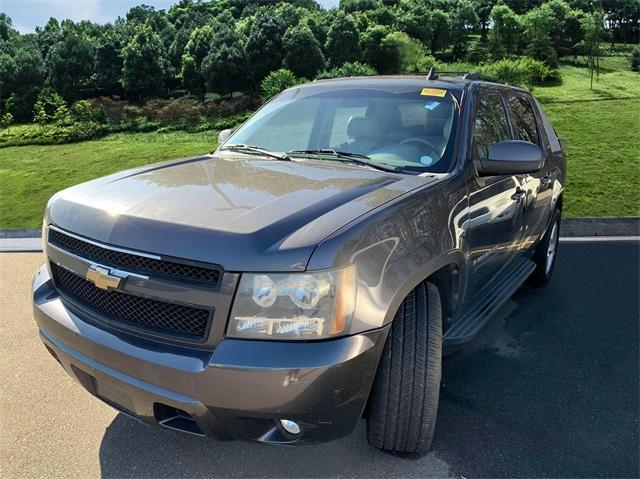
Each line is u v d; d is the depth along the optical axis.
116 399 2.20
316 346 1.89
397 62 46.38
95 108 42.56
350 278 1.94
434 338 2.29
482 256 3.14
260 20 51.66
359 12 65.19
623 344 3.80
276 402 1.87
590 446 2.63
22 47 59.84
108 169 27.27
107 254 2.12
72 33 58.25
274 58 49.66
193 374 1.90
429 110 3.19
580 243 6.62
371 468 2.43
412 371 2.22
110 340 2.08
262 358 1.85
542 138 4.60
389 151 3.04
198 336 1.96
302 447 2.58
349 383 1.93
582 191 14.38
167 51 65.62
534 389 3.16
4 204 20.09
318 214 2.10
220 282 1.89
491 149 2.99
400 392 2.22
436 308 2.35
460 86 3.36
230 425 1.97
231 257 1.89
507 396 3.08
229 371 1.86
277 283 1.88
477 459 2.51
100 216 2.21
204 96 51.88
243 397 1.87
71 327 2.20
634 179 15.38
